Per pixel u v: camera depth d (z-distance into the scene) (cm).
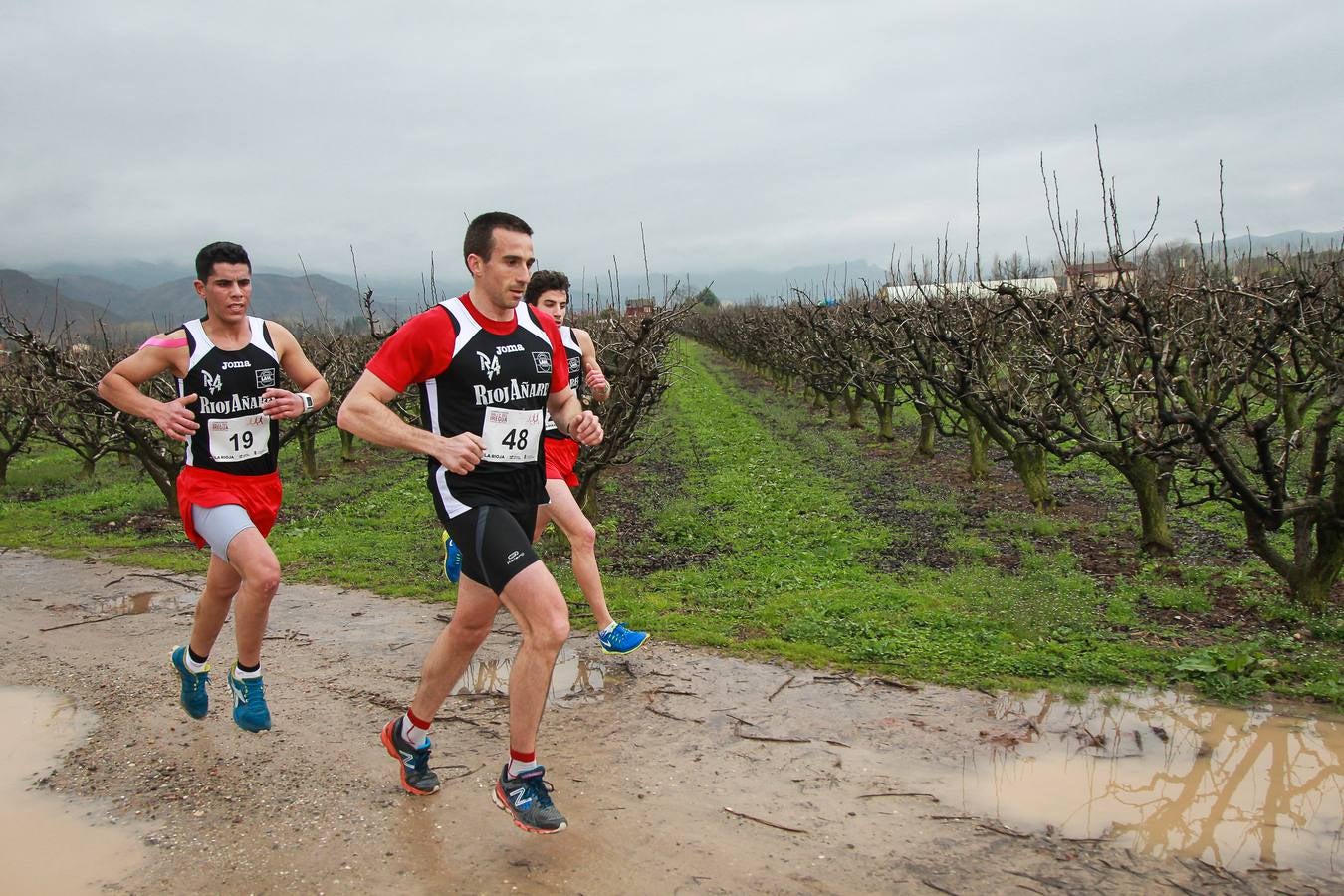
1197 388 741
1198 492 940
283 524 1018
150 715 459
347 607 665
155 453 1038
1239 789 366
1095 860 314
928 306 1019
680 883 299
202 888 301
